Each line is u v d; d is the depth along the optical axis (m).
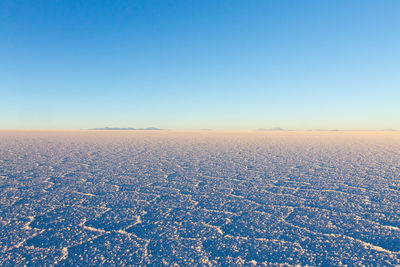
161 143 17.20
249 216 3.24
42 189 4.49
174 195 4.21
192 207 3.59
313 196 4.20
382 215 3.29
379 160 8.72
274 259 2.18
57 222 2.97
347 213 3.37
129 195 4.18
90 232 2.71
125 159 8.66
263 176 5.87
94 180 5.29
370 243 2.49
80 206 3.57
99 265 2.07
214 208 3.55
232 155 10.06
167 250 2.33
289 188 4.74
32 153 10.07
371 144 16.97
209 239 2.56
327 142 19.28
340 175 6.02
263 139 23.92
